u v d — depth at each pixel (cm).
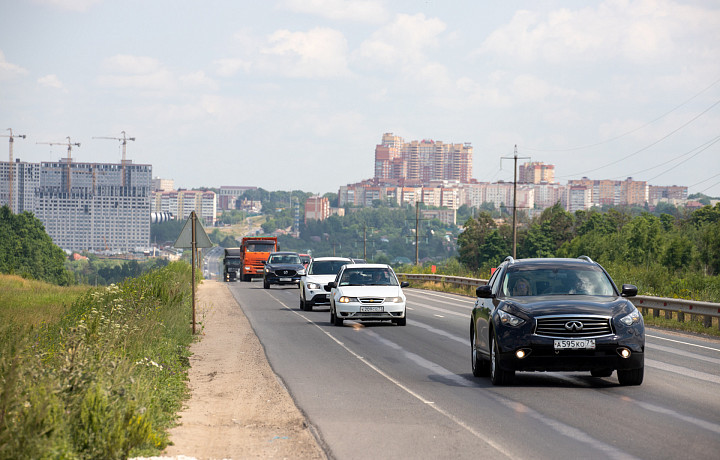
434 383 2066
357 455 1300
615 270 6191
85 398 1251
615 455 1262
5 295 6253
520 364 1888
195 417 1647
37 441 1073
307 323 3997
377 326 3809
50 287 7994
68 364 1397
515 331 1889
